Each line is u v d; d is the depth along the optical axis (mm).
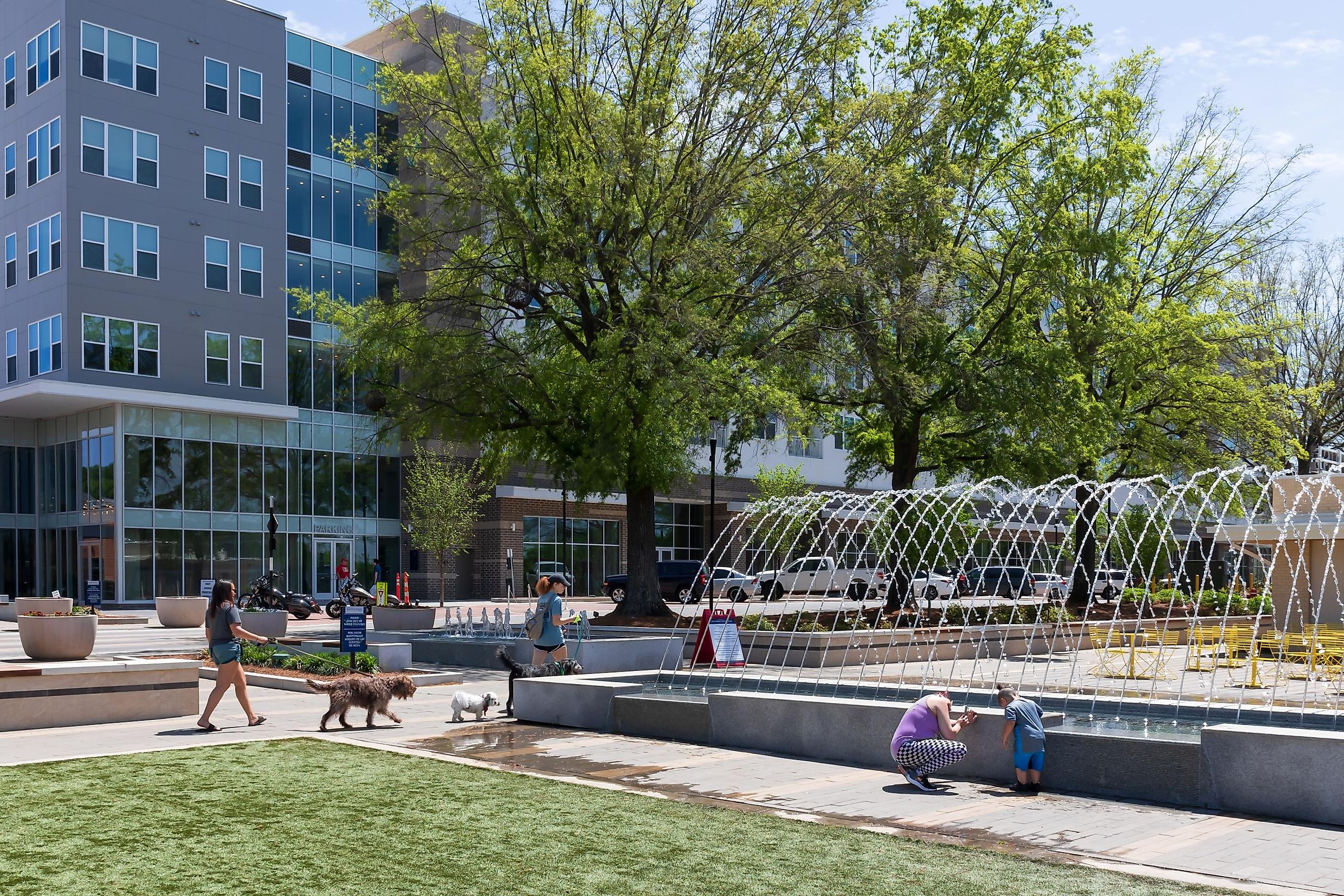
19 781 10070
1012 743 10477
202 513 46312
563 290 28109
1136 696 15555
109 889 6574
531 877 6969
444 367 27281
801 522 44656
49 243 43531
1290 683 19422
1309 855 7812
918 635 25016
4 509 47625
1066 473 31938
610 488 27328
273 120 49344
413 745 12602
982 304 32375
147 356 44781
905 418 31391
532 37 28594
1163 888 6902
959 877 7113
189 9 46656
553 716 14461
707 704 12906
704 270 26562
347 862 7273
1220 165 38094
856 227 29031
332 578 51250
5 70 46031
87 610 18969
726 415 27547
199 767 10922
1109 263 31609
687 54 28703
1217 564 60219
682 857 7535
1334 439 45594
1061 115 32969
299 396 50438
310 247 51312
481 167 28156
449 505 49219
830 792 10070
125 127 44531
